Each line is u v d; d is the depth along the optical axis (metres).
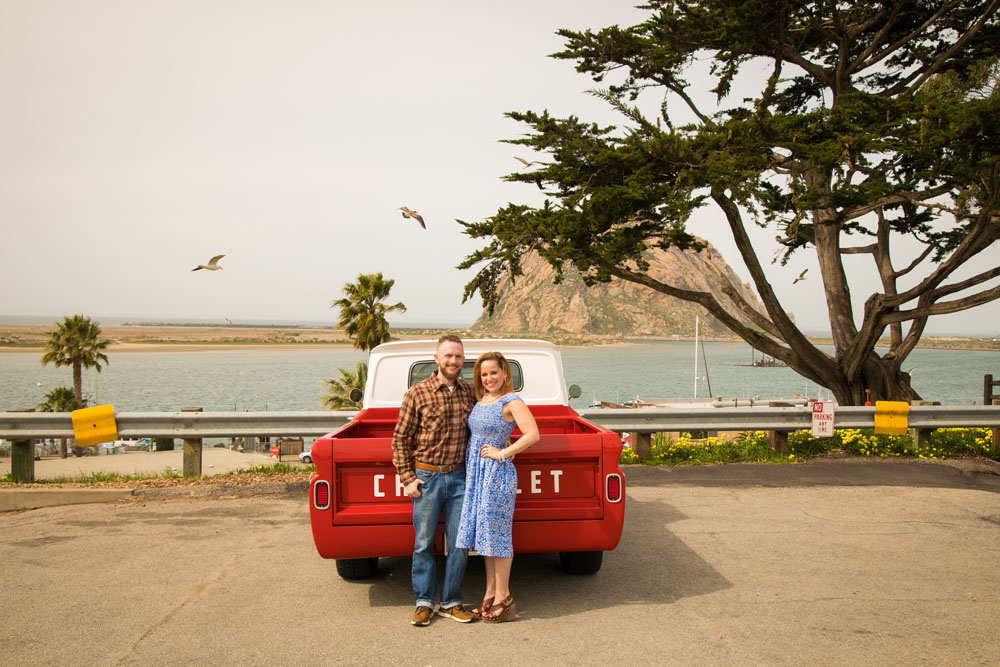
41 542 6.43
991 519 7.26
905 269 16.41
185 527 6.96
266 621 4.59
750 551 6.15
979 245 12.72
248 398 110.06
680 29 13.99
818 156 11.00
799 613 4.68
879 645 4.16
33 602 4.90
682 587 5.23
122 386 133.75
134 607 4.82
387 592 5.19
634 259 13.98
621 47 14.30
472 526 4.57
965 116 9.92
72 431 8.94
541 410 6.83
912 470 9.62
